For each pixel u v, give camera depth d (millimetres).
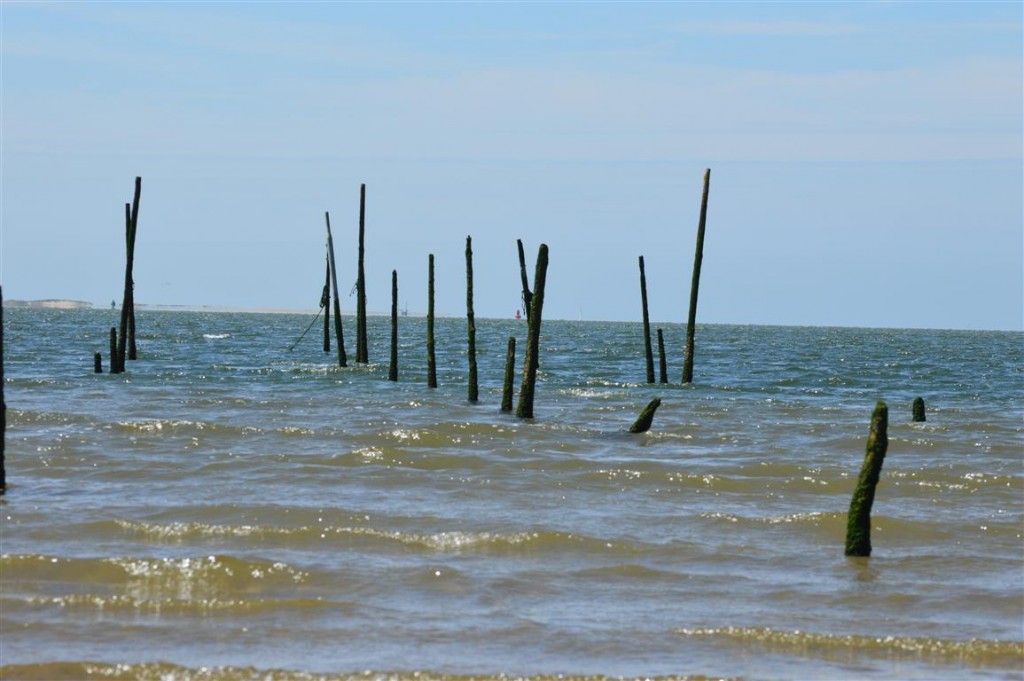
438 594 28047
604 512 37562
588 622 26156
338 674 22703
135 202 89438
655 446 53156
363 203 96938
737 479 43500
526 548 32406
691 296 85625
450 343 185625
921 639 25125
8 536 32344
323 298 112500
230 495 39062
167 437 52000
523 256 70250
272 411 65188
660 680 22812
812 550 32906
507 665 23469
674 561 31422
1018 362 161875
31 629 24969
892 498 40781
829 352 184125
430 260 79812
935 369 132625
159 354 129375
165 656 23594
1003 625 26453
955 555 32500
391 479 42781
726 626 25984
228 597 27469
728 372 117625
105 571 28984
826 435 58062
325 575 29250
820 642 25062
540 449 51031
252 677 22516
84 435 51719
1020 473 45688
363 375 96375
